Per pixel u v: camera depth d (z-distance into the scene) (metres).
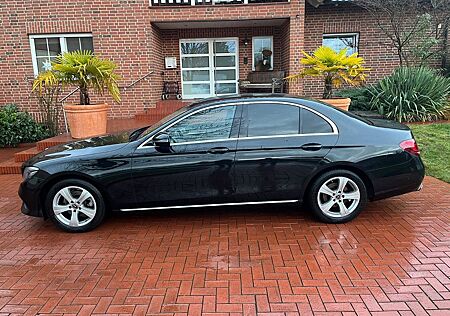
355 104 10.30
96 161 4.23
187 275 3.31
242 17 11.01
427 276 3.18
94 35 11.09
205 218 4.63
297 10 10.92
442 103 9.87
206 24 11.89
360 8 12.26
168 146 4.22
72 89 11.20
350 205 4.34
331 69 7.34
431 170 6.41
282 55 12.59
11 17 11.03
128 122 10.43
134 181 4.25
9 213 5.06
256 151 4.23
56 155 4.39
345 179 4.28
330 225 4.31
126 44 11.18
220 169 4.24
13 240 4.17
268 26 12.69
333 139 4.25
